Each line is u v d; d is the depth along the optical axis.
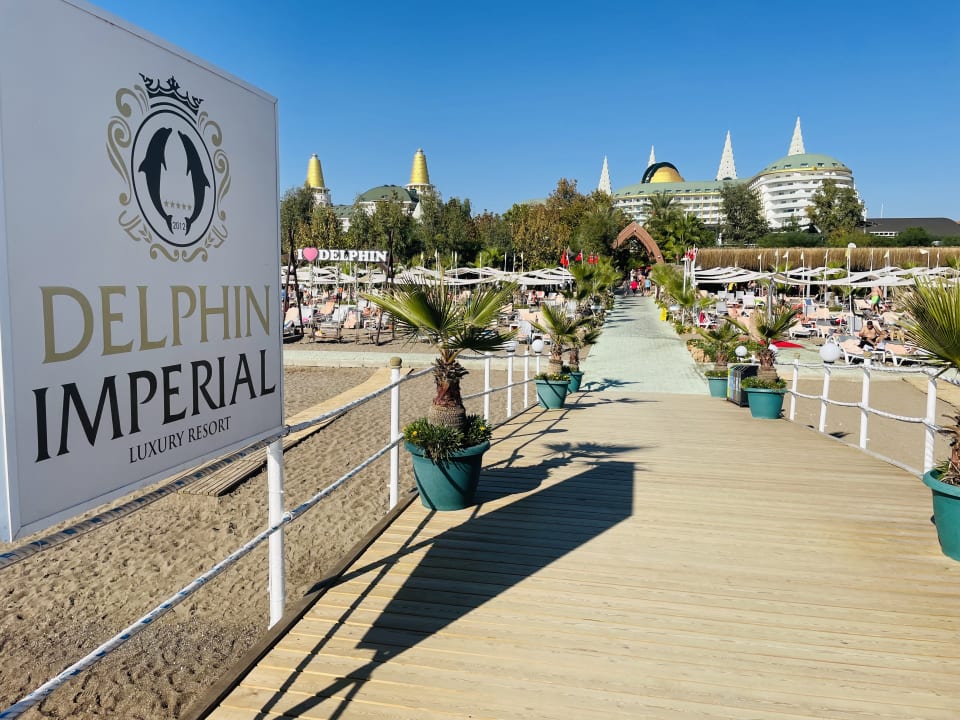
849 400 13.80
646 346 22.73
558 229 50.59
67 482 1.97
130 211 2.21
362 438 9.12
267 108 3.11
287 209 52.56
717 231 98.38
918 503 5.27
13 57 1.74
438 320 4.76
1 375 1.73
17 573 4.89
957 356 4.06
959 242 70.50
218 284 2.74
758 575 3.84
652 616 3.33
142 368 2.29
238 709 2.55
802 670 2.86
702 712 2.56
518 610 3.38
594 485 5.77
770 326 10.68
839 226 85.69
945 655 2.99
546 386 10.95
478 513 4.94
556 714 2.54
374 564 3.96
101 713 3.30
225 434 2.81
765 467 6.52
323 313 26.09
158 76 2.32
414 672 2.81
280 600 3.25
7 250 1.74
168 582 4.75
